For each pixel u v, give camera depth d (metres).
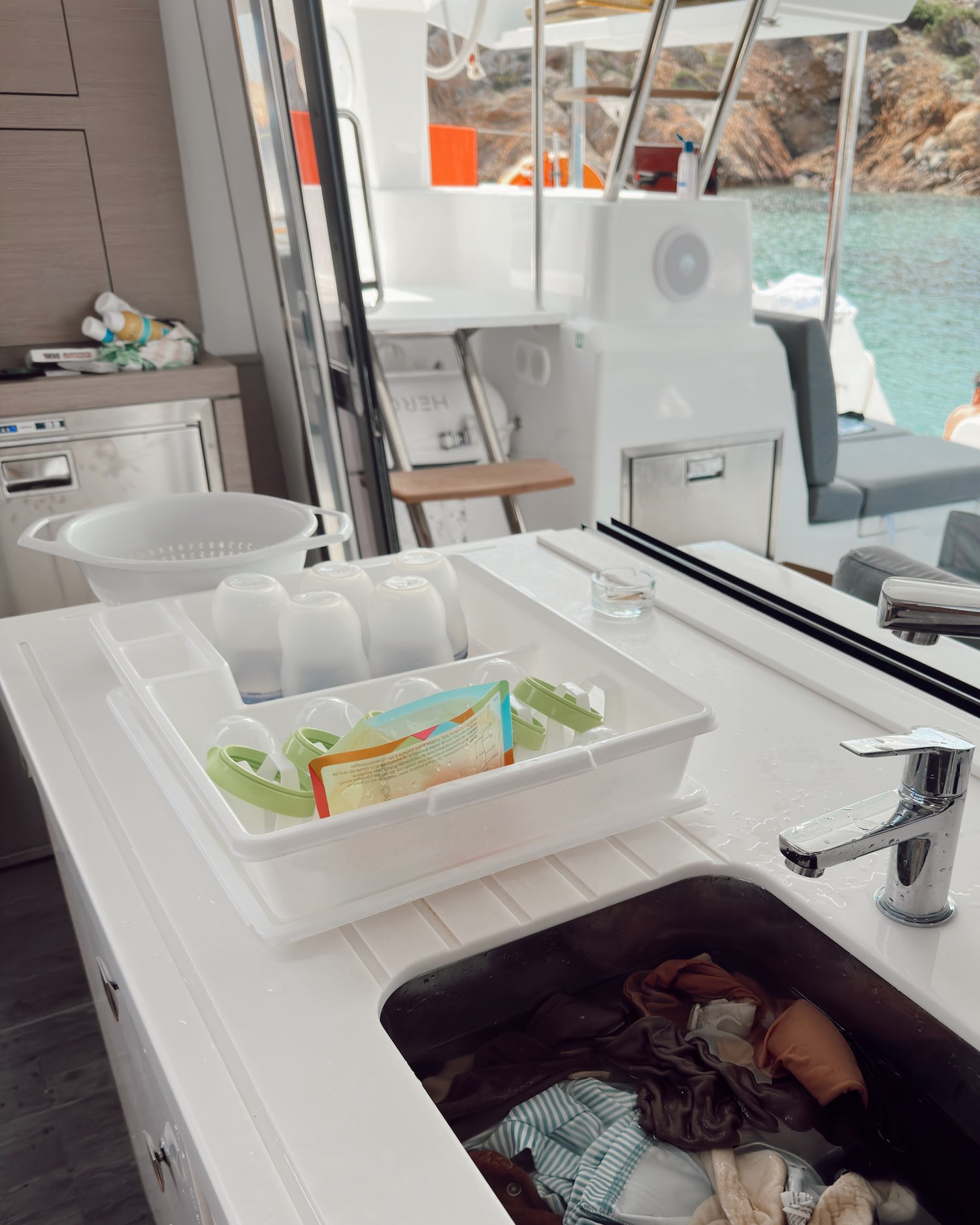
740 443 1.19
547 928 0.70
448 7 1.82
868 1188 0.59
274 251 1.93
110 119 2.16
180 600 1.05
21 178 2.12
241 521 1.36
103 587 1.15
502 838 0.74
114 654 0.93
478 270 2.24
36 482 1.99
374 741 0.73
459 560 1.11
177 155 2.23
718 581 1.26
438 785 0.69
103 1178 1.35
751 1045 0.70
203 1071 0.58
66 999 1.66
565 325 1.82
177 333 2.20
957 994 0.62
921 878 0.67
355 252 1.70
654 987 0.74
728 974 0.74
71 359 2.06
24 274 2.18
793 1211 0.57
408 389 2.35
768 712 0.96
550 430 1.99
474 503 2.46
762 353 1.07
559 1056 0.69
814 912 0.70
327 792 0.68
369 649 0.99
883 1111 0.65
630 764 0.76
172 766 0.81
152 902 0.72
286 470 2.48
